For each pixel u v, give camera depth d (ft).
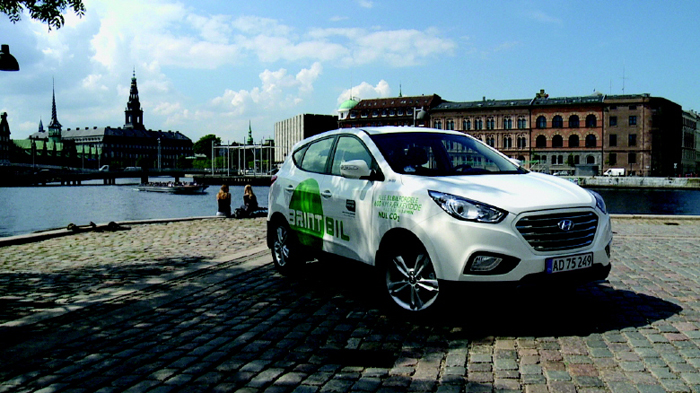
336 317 17.79
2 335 16.40
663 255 29.55
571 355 14.06
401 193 17.38
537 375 12.82
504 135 348.59
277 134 486.79
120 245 36.24
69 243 37.40
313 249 21.90
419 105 380.37
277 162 484.33
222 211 61.26
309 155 23.49
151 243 37.22
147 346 15.28
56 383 12.76
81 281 24.31
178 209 194.08
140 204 223.71
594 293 20.63
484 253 15.21
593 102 330.75
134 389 12.36
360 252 19.02
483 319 17.26
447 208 15.87
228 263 28.30
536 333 15.87
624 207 194.70
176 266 27.81
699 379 12.44
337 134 22.02
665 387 12.03
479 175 17.93
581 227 16.08
